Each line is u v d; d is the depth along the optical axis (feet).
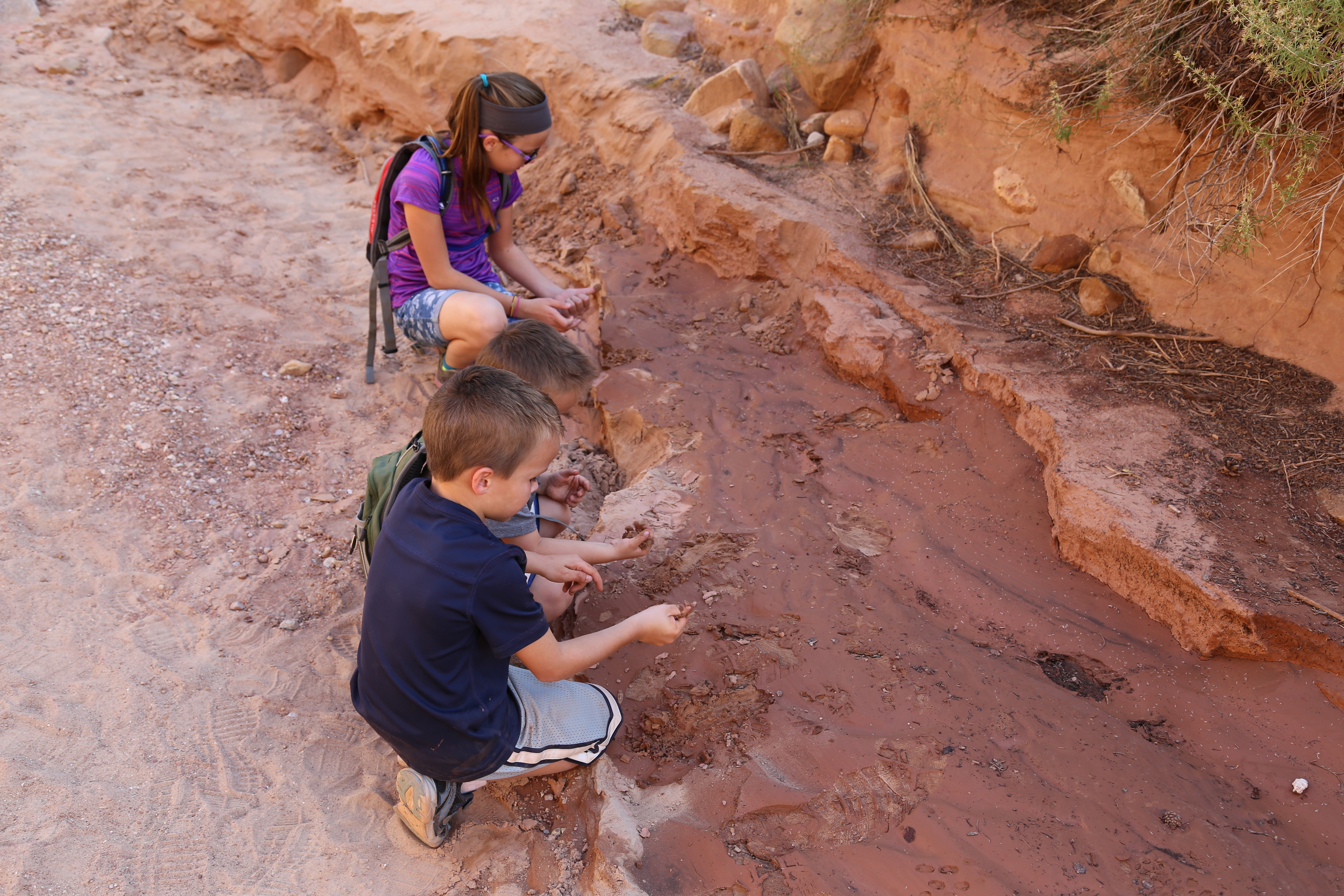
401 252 12.43
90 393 12.04
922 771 7.28
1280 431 10.03
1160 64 11.53
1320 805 6.96
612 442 12.21
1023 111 13.43
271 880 6.82
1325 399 10.34
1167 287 12.03
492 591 6.33
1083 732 7.59
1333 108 9.77
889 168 15.55
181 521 10.48
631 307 14.47
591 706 7.54
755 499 10.47
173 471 11.15
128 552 9.91
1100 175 12.94
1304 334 10.87
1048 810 6.94
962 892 6.42
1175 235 12.00
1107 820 6.86
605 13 20.72
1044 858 6.59
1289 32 9.43
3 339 12.57
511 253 13.53
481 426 6.28
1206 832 6.75
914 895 6.43
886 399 12.26
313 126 21.99
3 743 7.52
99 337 13.08
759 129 16.53
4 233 14.88
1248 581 8.09
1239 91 10.86
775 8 18.15
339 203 19.06
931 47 14.87
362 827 7.37
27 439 11.08
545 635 6.83
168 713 8.07
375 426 12.67
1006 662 8.34
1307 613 7.76
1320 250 10.46
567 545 8.59
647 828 7.03
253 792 7.51
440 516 6.48
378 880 6.93
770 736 7.66
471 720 6.59
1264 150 10.30
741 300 14.56
